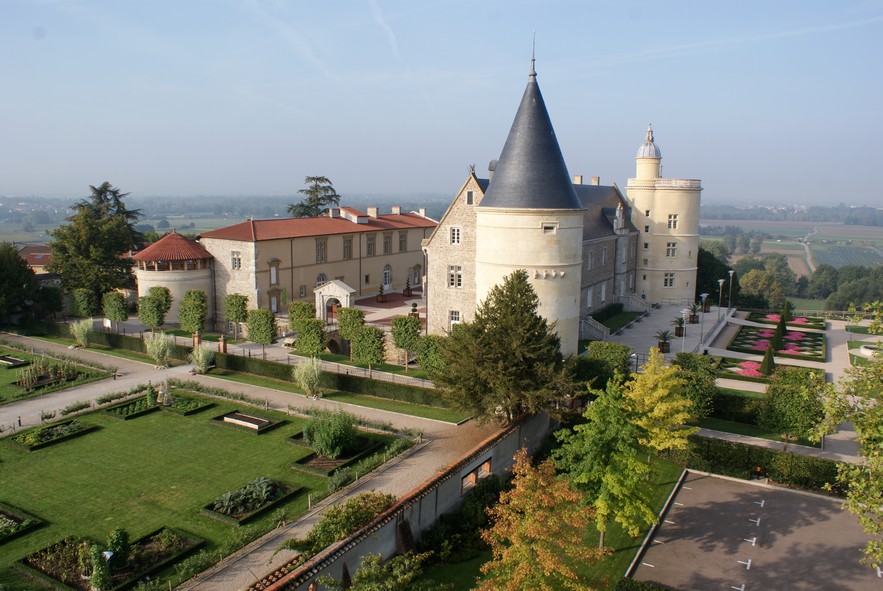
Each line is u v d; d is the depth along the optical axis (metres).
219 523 29.08
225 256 69.44
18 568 25.53
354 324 55.28
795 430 35.62
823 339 66.69
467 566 26.80
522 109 44.00
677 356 44.41
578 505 26.92
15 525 28.45
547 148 43.59
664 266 82.25
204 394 47.75
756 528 30.42
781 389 36.78
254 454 36.84
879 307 21.36
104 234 75.19
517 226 43.16
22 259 71.69
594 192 79.25
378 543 25.05
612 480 26.84
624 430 27.45
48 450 37.31
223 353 55.28
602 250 72.38
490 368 34.03
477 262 46.06
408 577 19.84
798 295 196.62
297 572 21.23
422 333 61.84
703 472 36.28
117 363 56.78
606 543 29.19
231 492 31.11
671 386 31.34
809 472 33.97
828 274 186.75
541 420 39.06
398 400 46.56
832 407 21.30
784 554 28.20
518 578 20.56
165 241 69.12
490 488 31.56
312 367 46.56
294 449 37.56
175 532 28.08
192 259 68.50
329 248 77.19
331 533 23.86
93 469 34.81
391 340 56.00
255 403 45.28
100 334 63.06
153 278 67.94
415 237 92.94
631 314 76.12
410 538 26.52
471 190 56.00
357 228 81.19
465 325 36.16
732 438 40.00
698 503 32.94
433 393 44.88
